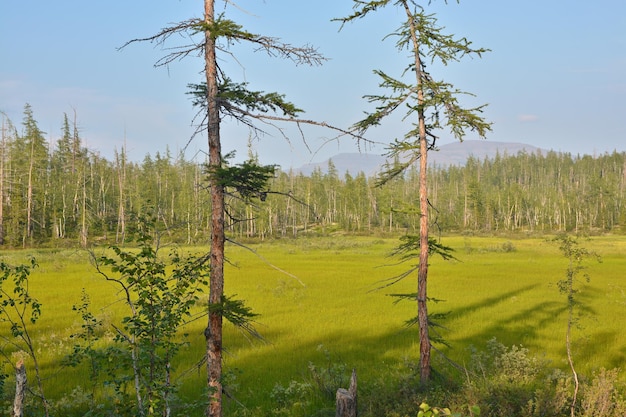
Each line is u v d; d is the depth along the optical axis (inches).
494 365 569.9
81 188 3275.1
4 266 284.2
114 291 1179.9
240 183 363.9
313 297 1193.4
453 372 595.8
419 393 451.8
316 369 601.0
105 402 470.6
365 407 428.8
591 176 6609.3
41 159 3351.4
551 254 2379.4
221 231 366.9
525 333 833.5
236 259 2028.8
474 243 3036.4
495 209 5305.1
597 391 360.5
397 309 1050.1
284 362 657.6
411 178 6028.5
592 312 999.6
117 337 279.1
